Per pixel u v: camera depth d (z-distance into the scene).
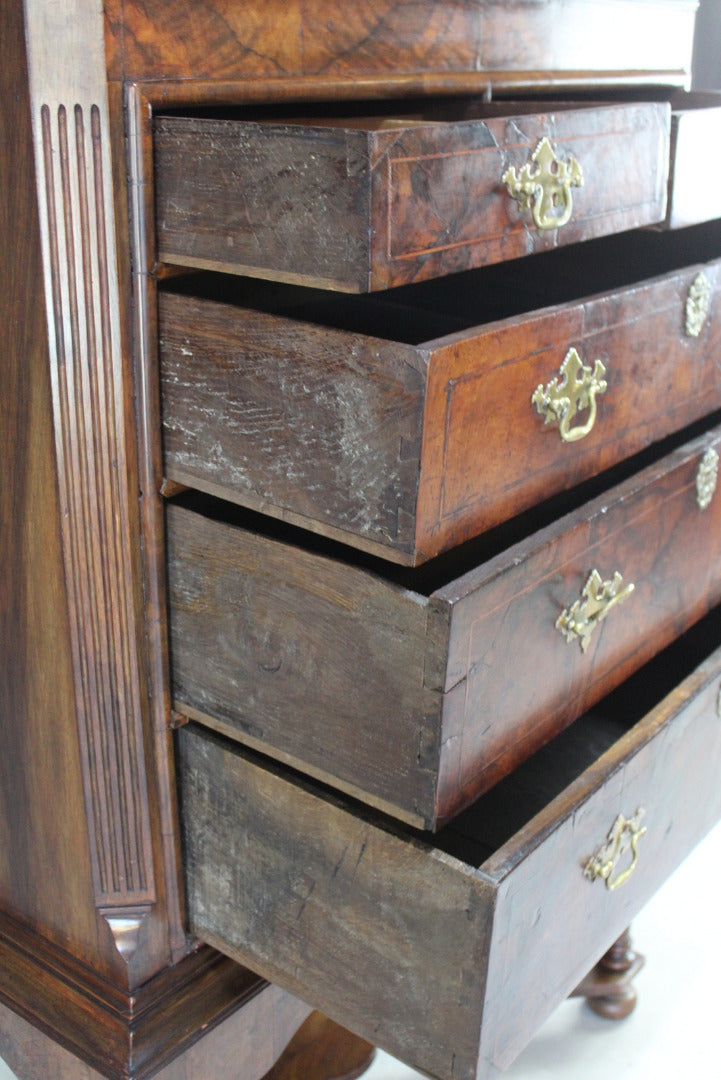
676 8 1.04
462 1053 0.70
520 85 0.86
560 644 0.76
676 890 1.32
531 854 0.68
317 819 0.73
